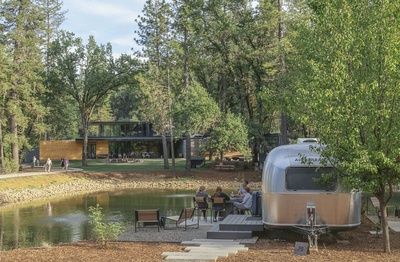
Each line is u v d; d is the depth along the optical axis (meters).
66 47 56.75
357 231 15.99
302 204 13.44
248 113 58.03
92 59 57.38
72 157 68.38
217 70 52.06
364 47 11.97
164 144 51.69
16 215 24.94
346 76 11.34
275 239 14.66
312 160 12.71
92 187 41.97
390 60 10.95
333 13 13.34
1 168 42.47
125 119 107.44
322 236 14.91
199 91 46.44
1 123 43.41
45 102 59.50
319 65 13.80
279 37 39.16
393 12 11.77
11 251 12.88
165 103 48.75
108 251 12.68
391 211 21.44
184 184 43.53
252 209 17.06
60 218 23.61
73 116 80.25
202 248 12.44
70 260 11.30
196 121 44.84
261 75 48.66
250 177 46.16
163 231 17.30
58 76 56.75
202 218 20.53
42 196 35.00
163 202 30.41
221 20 47.88
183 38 49.06
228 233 14.83
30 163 62.62
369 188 11.12
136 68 56.78
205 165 54.59
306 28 20.17
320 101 11.34
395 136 10.68
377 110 10.84
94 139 69.00
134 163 59.78
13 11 47.81
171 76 50.16
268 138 50.72
